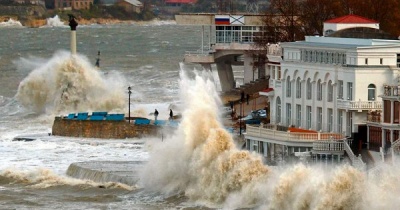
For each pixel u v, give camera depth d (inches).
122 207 7854.3
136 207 7834.6
